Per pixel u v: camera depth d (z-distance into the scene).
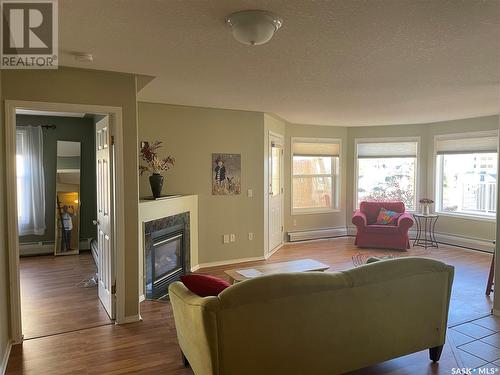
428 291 2.68
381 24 2.26
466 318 3.61
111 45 2.63
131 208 3.48
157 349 2.97
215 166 5.53
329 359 2.35
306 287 2.22
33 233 6.20
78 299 4.11
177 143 5.22
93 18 2.16
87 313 3.71
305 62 3.07
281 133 6.89
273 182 6.59
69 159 6.42
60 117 6.39
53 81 3.14
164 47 2.68
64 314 3.68
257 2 1.96
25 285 4.61
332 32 2.39
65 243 6.29
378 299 2.47
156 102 4.98
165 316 3.66
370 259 3.02
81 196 6.52
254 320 2.11
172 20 2.20
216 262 5.63
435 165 7.17
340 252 6.48
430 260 2.69
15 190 3.02
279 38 2.50
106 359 2.81
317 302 2.27
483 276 4.98
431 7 2.02
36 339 3.14
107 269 3.64
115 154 3.40
